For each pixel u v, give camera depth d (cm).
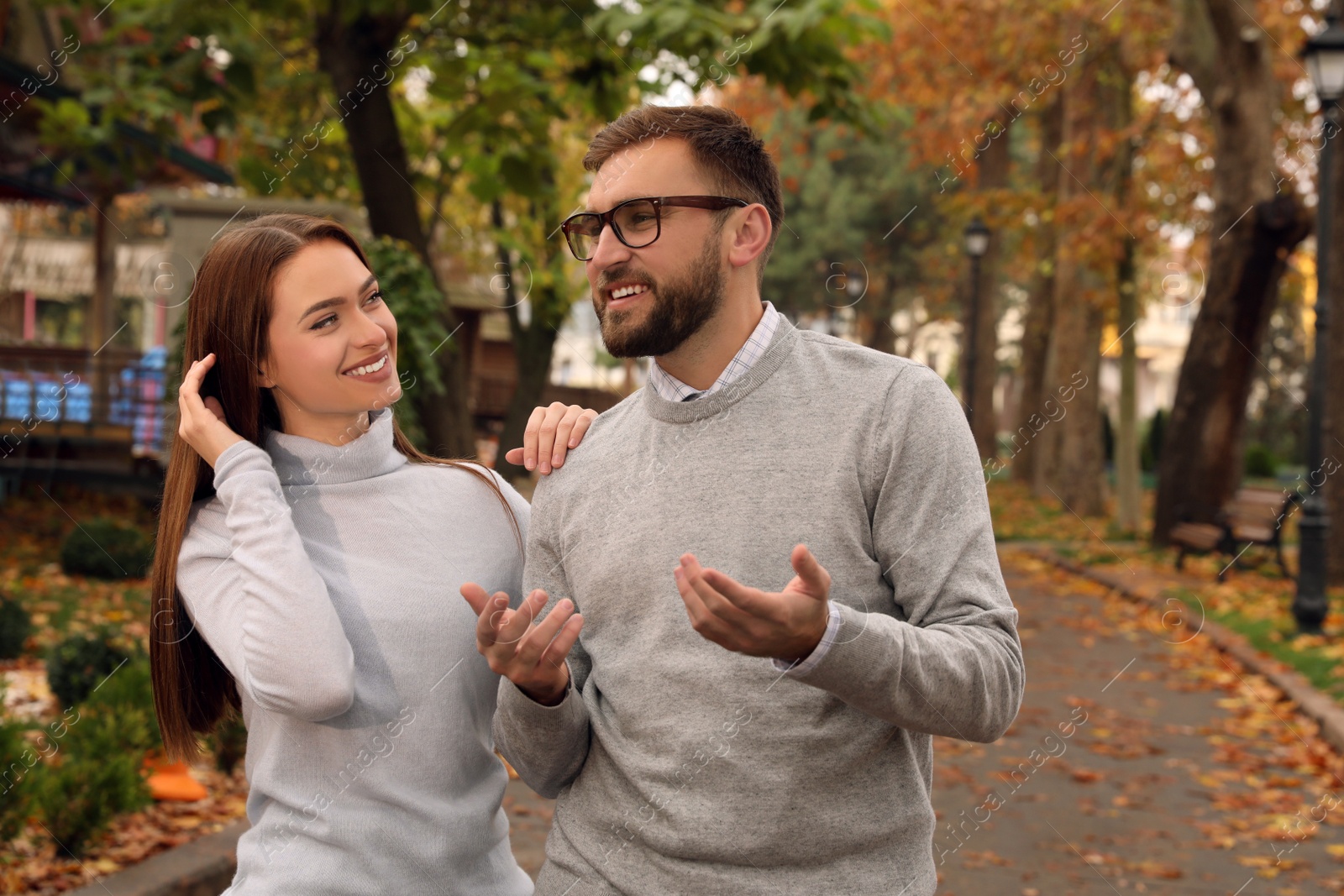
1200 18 1240
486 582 193
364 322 180
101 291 1318
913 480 155
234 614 175
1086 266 1536
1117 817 465
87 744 396
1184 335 3962
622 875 158
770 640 133
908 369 163
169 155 1005
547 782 170
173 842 378
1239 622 879
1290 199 1196
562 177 1084
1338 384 1003
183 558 182
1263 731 600
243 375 180
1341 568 988
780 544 156
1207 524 1258
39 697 543
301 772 177
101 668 475
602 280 165
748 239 165
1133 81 1588
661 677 158
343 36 755
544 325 1155
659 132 162
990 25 1479
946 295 2683
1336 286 1009
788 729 153
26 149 1042
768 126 1476
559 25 762
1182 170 1530
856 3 720
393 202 775
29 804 353
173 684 188
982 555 155
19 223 1345
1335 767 537
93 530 877
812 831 152
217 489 175
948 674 141
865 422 159
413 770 181
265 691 167
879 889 153
